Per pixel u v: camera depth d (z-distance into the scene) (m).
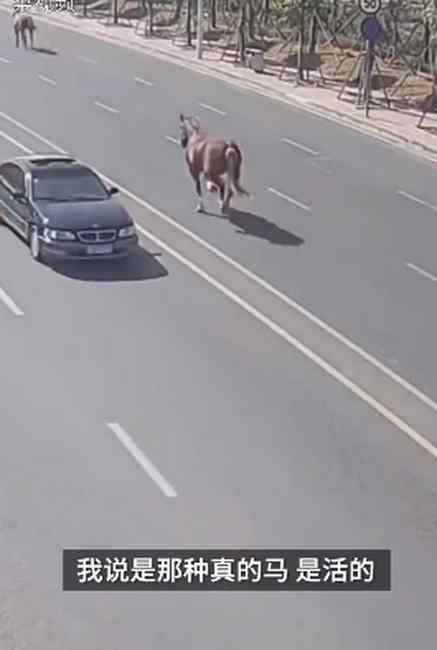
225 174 31.12
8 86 50.22
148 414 19.17
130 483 16.91
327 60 57.38
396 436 18.86
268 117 46.16
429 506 16.64
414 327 24.03
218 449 18.06
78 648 13.22
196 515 16.09
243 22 58.22
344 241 29.84
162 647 13.27
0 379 20.34
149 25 69.38
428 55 54.81
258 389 20.44
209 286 25.86
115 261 27.27
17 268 26.50
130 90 50.34
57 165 28.77
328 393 20.45
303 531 15.80
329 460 17.91
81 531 15.61
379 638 13.59
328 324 23.94
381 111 48.19
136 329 23.05
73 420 18.84
